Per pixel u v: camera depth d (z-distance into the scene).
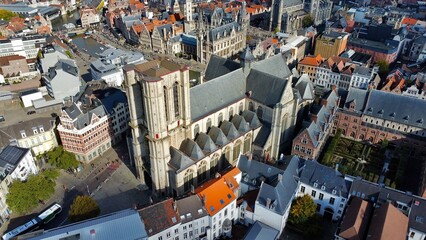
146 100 96.44
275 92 123.94
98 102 143.38
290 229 103.81
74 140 131.50
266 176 105.62
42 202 117.38
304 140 125.12
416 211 94.94
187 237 96.56
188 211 94.00
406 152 133.75
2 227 108.31
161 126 101.75
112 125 142.88
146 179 124.81
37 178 113.12
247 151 130.88
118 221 87.94
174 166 108.38
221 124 124.94
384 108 140.25
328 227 105.31
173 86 101.25
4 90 196.88
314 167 108.38
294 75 164.00
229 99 126.75
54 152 129.88
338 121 147.75
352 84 182.25
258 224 99.19
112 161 136.62
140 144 115.44
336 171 105.62
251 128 125.94
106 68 189.50
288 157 112.88
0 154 122.50
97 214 102.50
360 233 89.62
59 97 179.00
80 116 131.38
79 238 84.38
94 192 121.00
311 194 107.38
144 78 93.38
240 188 109.00
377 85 182.00
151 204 97.56
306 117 148.62
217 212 95.88
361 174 124.50
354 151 140.00
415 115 135.62
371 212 96.25
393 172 126.62
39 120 139.12
